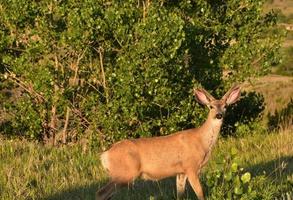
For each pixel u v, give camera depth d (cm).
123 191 1184
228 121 2580
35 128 2312
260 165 1438
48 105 2327
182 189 1138
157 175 1129
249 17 2525
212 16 2458
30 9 2225
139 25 2112
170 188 1209
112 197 1136
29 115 2314
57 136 2333
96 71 2266
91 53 2219
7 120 2377
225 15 2516
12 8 2239
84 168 1448
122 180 1112
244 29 2508
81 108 2253
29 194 1188
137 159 1115
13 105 2362
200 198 1112
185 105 2211
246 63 2478
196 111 2247
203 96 1172
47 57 2267
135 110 2100
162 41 2086
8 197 1163
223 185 953
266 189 1023
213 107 1147
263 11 2595
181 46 2156
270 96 5109
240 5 2516
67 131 2327
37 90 2217
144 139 1134
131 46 2122
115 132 2144
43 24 2223
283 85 6016
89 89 2291
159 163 1120
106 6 2239
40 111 2325
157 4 2264
